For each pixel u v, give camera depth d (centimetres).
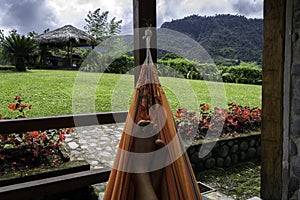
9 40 786
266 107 242
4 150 322
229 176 343
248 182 327
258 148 409
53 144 347
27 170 280
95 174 248
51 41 805
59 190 235
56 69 821
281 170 238
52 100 597
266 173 248
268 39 233
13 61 793
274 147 240
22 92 620
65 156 331
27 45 793
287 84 229
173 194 125
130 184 122
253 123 446
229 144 378
